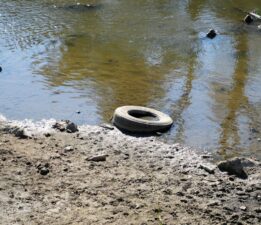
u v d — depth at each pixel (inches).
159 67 676.7
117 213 333.4
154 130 483.2
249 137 486.0
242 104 563.8
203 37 828.6
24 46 739.4
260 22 934.4
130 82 613.3
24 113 514.9
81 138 457.7
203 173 406.6
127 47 761.6
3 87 580.1
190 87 607.2
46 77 617.3
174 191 371.2
